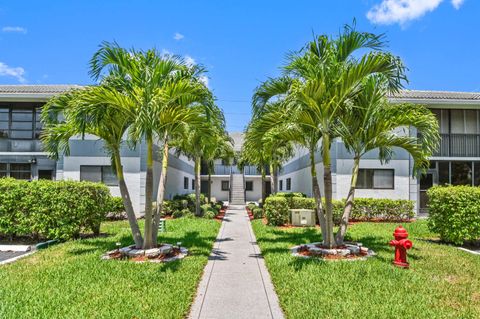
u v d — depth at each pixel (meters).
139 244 7.84
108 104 7.10
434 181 17.12
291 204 14.51
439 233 10.09
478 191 9.53
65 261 7.09
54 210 9.53
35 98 16.61
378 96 7.91
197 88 7.54
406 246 6.95
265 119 8.82
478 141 17.27
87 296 5.02
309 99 7.40
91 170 16.77
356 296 5.11
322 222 8.62
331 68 7.34
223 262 7.55
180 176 25.52
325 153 8.07
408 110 8.35
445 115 17.39
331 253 7.75
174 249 8.29
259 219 16.39
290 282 5.78
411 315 4.43
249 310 4.78
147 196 7.75
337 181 16.05
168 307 4.65
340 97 7.53
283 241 9.95
